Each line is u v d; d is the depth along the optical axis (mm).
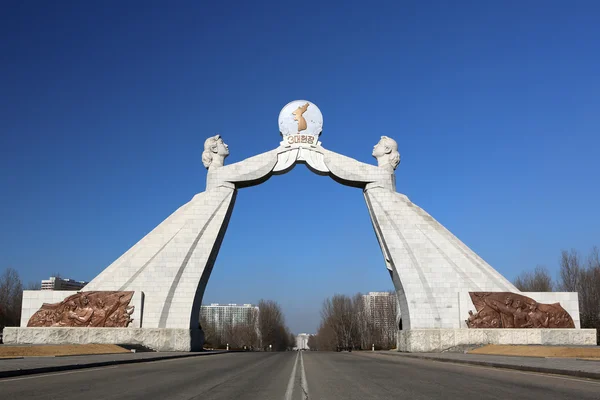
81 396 11320
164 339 39250
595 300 61125
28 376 15969
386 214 42875
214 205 42781
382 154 44594
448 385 14203
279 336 130000
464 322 40188
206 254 41594
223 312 199250
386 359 31656
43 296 39750
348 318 89375
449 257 41594
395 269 41969
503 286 40906
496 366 21922
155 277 40719
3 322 70438
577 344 38625
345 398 11375
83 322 39125
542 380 15469
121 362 23719
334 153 44344
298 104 45406
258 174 43656
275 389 13172
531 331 39312
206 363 25109
